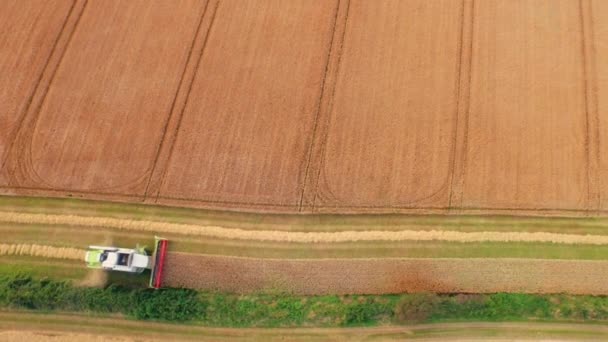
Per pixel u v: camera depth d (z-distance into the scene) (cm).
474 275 2038
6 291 2044
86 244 2161
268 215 2178
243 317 2005
